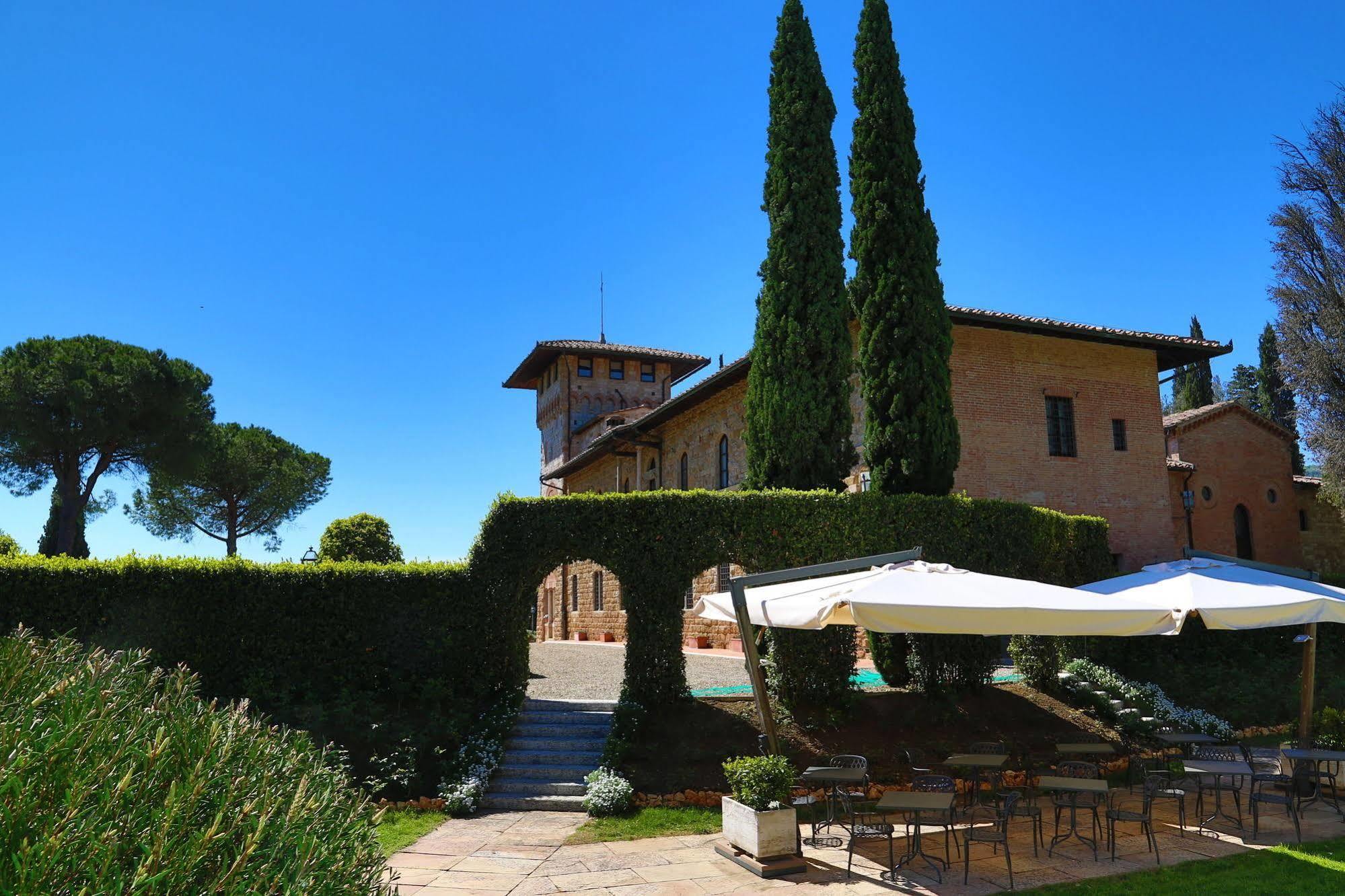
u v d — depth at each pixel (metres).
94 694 3.73
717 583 30.91
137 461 35.91
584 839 11.09
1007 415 24.47
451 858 10.31
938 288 19.06
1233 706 18.00
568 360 51.50
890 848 9.17
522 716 15.41
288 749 4.55
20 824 2.71
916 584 9.52
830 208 19.25
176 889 2.76
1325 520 33.72
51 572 14.72
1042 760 14.29
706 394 29.41
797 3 20.28
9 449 33.28
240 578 15.41
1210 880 8.67
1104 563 20.25
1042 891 8.53
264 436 48.62
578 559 16.06
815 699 15.05
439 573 15.95
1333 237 29.84
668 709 14.95
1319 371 29.39
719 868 9.70
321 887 3.27
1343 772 12.30
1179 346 26.42
